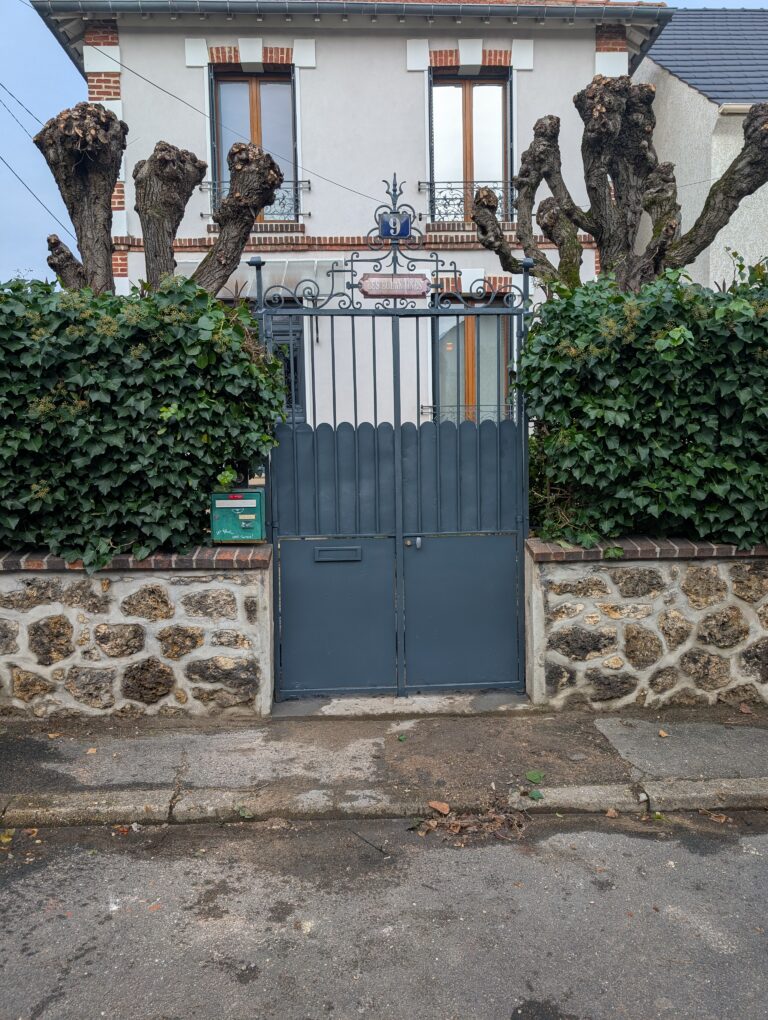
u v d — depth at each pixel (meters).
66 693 5.30
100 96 11.76
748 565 5.54
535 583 5.47
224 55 11.80
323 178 12.09
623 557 5.43
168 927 3.43
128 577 5.24
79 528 5.19
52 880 3.78
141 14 11.52
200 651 5.31
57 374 5.05
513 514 5.72
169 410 5.02
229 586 5.27
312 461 5.59
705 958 3.23
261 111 12.12
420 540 5.66
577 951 3.28
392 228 5.70
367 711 5.48
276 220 12.16
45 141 6.39
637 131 7.15
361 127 12.06
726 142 11.58
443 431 5.64
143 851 4.04
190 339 5.03
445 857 3.98
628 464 5.32
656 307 5.21
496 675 5.78
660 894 3.67
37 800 4.33
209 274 6.53
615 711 5.55
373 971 3.16
